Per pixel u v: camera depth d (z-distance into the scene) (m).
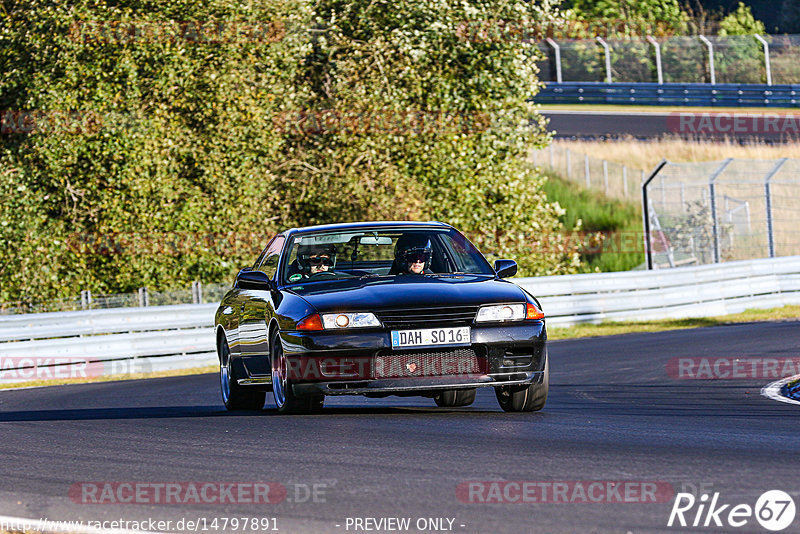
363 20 88.75
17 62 76.12
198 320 63.88
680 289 80.50
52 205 76.62
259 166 82.00
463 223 88.94
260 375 32.34
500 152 91.50
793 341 53.38
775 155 135.12
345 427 27.81
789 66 189.00
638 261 115.00
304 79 89.38
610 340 62.41
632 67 184.75
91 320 60.12
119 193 75.56
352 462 22.59
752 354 48.25
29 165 75.88
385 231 32.91
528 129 92.75
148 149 75.31
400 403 36.50
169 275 77.06
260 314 31.58
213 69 78.62
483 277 31.00
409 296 28.66
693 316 81.00
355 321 28.09
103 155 74.94
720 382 38.88
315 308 28.50
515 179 90.25
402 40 87.62
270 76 82.25
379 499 18.89
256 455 24.02
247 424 29.44
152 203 76.19
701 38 174.62
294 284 31.06
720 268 82.75
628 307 77.94
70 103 74.38
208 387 46.72
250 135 80.38
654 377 41.72
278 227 84.94
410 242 32.53
